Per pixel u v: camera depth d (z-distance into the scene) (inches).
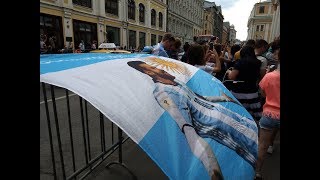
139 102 39.0
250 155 47.9
